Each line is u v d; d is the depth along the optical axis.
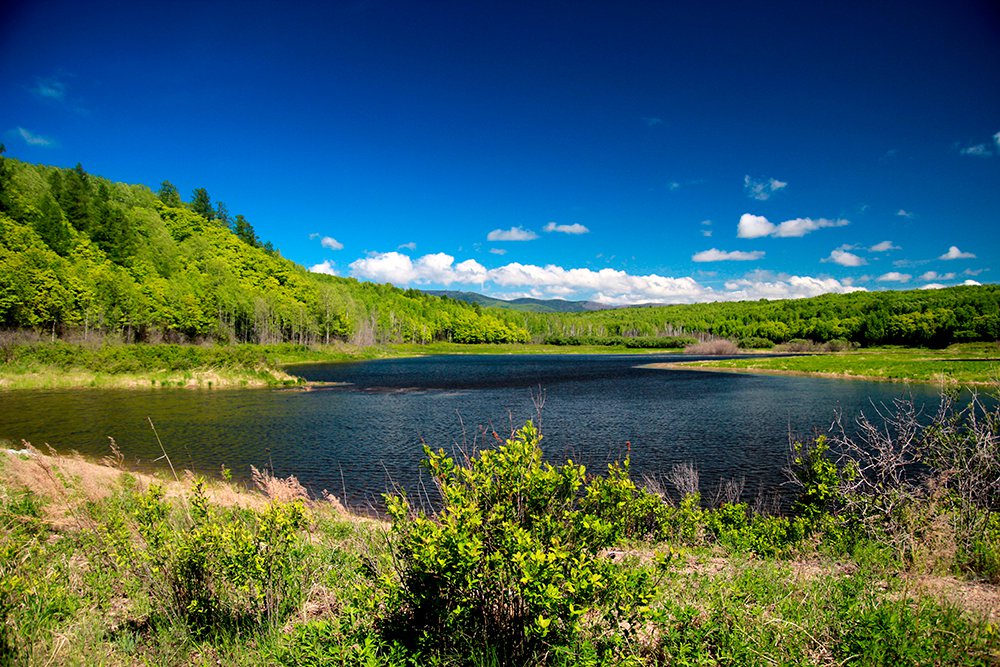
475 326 164.00
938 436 7.73
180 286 91.12
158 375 43.44
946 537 6.22
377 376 57.44
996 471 7.49
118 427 24.25
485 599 3.53
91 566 5.55
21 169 103.31
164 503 6.32
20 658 3.75
